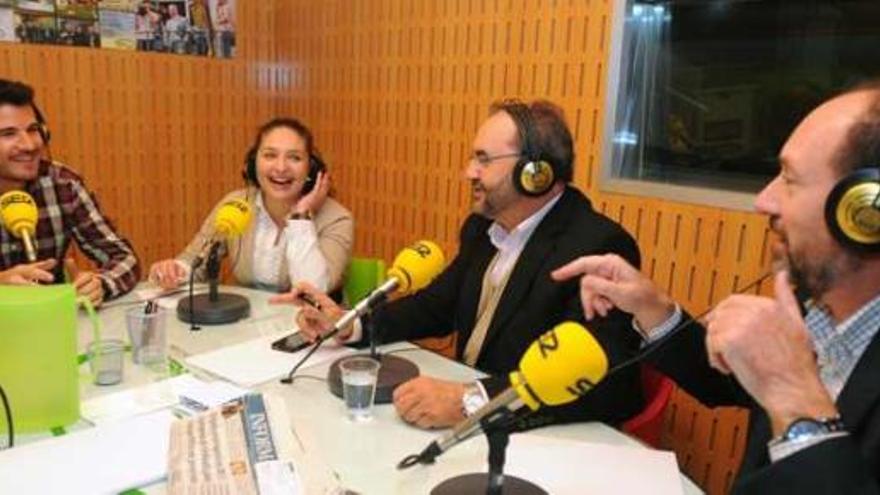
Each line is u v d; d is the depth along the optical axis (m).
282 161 2.31
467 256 1.97
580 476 1.12
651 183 2.31
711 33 2.19
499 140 1.68
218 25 3.49
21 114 2.17
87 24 3.11
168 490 1.00
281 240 2.36
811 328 1.02
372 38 3.17
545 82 2.54
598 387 1.35
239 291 2.22
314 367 1.57
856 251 0.85
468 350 1.78
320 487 1.03
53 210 2.31
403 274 1.56
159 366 1.54
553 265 1.64
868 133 0.85
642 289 1.29
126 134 3.29
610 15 2.32
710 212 2.16
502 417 1.00
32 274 1.84
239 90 3.60
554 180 1.70
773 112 2.07
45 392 1.22
